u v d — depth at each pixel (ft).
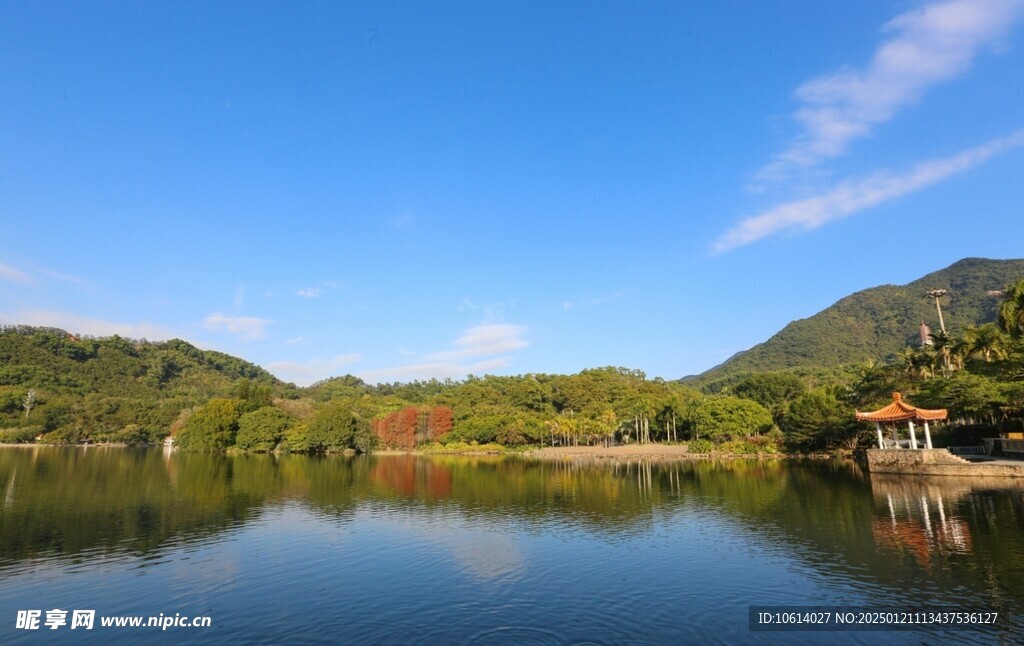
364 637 64.23
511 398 647.97
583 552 102.99
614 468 293.84
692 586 81.20
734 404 382.83
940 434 245.65
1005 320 226.79
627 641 61.98
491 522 135.13
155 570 93.09
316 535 120.47
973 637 61.05
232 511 153.38
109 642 64.08
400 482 229.25
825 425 287.69
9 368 648.79
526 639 63.05
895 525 115.65
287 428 453.99
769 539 109.29
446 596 78.48
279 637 64.69
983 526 111.04
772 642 61.16
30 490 192.75
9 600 78.59
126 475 247.29
